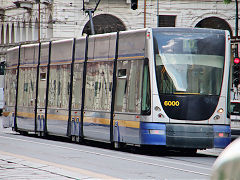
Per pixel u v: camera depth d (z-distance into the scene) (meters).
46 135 64.88
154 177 26.61
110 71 46.88
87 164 32.53
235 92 72.44
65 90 55.09
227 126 42.47
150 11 159.62
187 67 41.91
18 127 66.75
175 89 41.47
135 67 43.25
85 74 51.44
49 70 59.12
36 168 27.88
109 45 47.59
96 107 48.88
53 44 58.81
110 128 46.22
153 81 41.50
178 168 31.95
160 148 52.41
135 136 42.34
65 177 24.06
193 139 40.91
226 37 43.59
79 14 159.88
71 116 53.47
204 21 161.88
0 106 165.75
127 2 159.50
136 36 43.72
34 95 62.34
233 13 158.62
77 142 56.94
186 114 41.28
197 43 42.47
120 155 40.94
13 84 68.94
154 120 41.12
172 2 159.75
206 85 42.12
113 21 162.38
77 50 53.41
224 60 43.12
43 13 171.75
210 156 44.38
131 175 27.23
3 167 28.12
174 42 42.19
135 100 42.81
